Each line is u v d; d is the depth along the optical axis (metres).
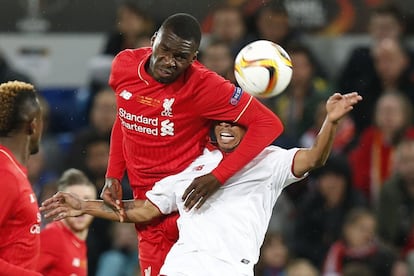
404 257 36.28
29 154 24.16
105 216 23.97
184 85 22.75
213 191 23.02
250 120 23.00
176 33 22.30
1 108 23.42
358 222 35.50
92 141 37.41
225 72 38.12
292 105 39.25
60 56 40.53
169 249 24.09
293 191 37.91
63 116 40.47
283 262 35.56
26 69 40.50
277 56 23.11
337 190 36.88
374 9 41.16
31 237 23.50
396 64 40.12
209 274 23.12
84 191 26.61
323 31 41.22
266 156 23.59
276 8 40.50
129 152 23.78
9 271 22.86
